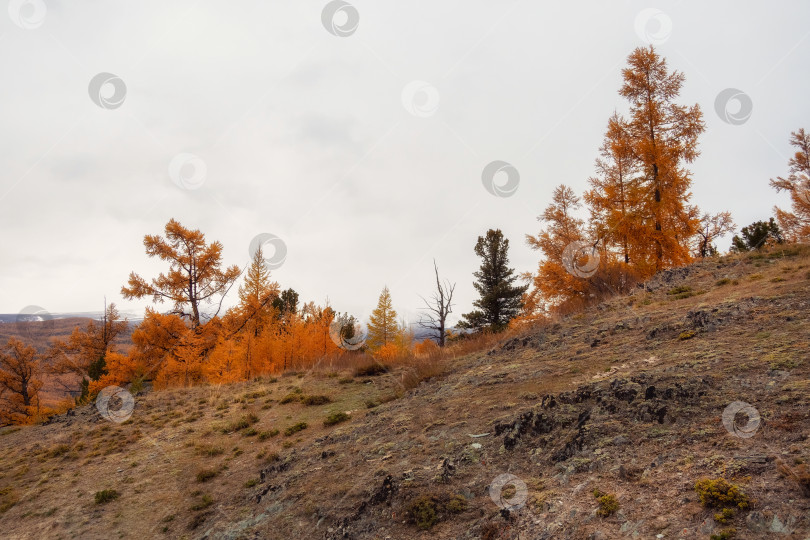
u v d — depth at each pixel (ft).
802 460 9.27
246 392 43.70
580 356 24.47
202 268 91.71
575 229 59.67
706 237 68.85
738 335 19.16
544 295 57.21
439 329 75.46
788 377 13.29
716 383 14.29
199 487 22.53
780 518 8.12
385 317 83.30
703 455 11.01
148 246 87.56
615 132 56.13
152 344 78.18
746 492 9.06
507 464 14.37
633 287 43.32
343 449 20.88
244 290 81.51
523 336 36.29
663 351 20.47
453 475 14.65
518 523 11.05
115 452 30.81
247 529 16.11
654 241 53.88
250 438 28.78
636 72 56.03
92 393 70.54
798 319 18.69
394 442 19.45
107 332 114.01
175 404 42.60
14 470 30.50
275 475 20.86
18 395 105.60
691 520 8.99
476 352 40.63
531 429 15.75
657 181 54.03
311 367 57.11
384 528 13.05
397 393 31.73
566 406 16.35
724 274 35.17
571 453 13.35
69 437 36.47
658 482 10.65
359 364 49.24
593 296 46.37
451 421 19.90
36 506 23.99
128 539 18.76
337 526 14.03
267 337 70.28
